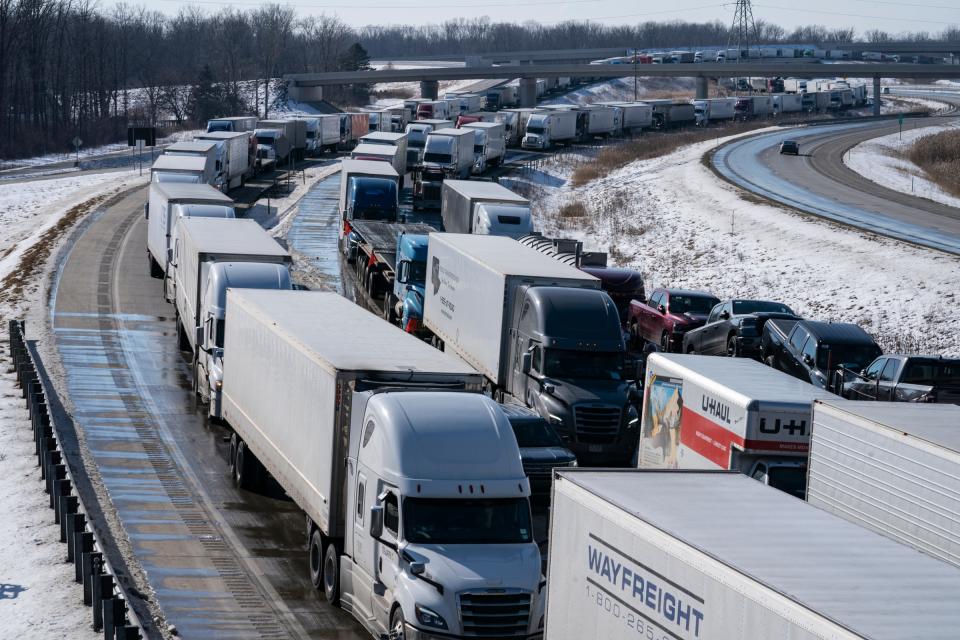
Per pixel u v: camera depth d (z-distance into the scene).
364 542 17.88
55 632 17.64
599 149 124.88
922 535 15.35
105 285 50.81
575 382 28.42
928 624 9.16
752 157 106.38
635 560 12.00
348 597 18.67
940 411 17.45
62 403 32.28
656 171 97.69
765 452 19.83
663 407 23.42
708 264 58.66
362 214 57.91
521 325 29.77
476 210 50.53
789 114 172.75
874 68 181.75
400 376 19.00
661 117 146.88
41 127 159.25
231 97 195.38
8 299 46.94
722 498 13.05
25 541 21.81
